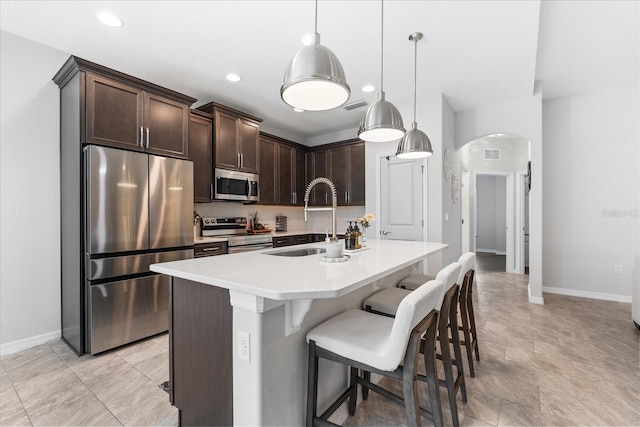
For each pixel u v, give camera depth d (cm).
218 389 141
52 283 276
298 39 256
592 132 429
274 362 132
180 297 161
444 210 387
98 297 250
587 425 168
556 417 175
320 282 124
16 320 257
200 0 207
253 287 116
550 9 258
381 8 217
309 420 142
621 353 254
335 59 143
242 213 463
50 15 221
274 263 173
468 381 212
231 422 136
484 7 218
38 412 177
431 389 144
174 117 312
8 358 243
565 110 444
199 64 297
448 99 395
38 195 269
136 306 273
